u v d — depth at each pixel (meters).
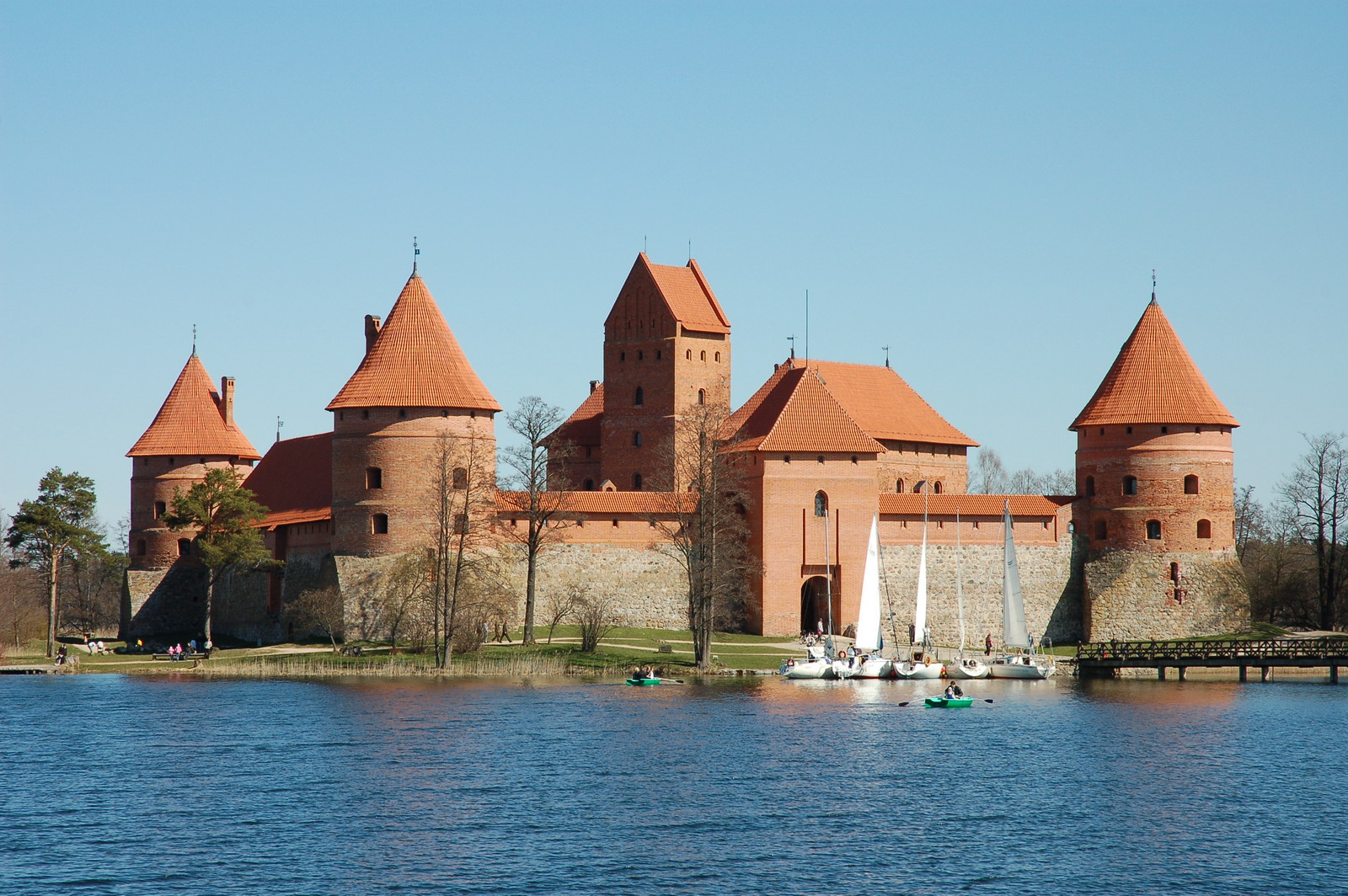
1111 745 98.62
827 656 135.88
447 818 76.75
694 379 166.62
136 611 168.25
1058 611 157.88
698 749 95.62
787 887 65.50
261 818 76.69
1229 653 141.50
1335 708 117.56
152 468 172.38
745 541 152.38
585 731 101.62
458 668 131.00
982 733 103.00
